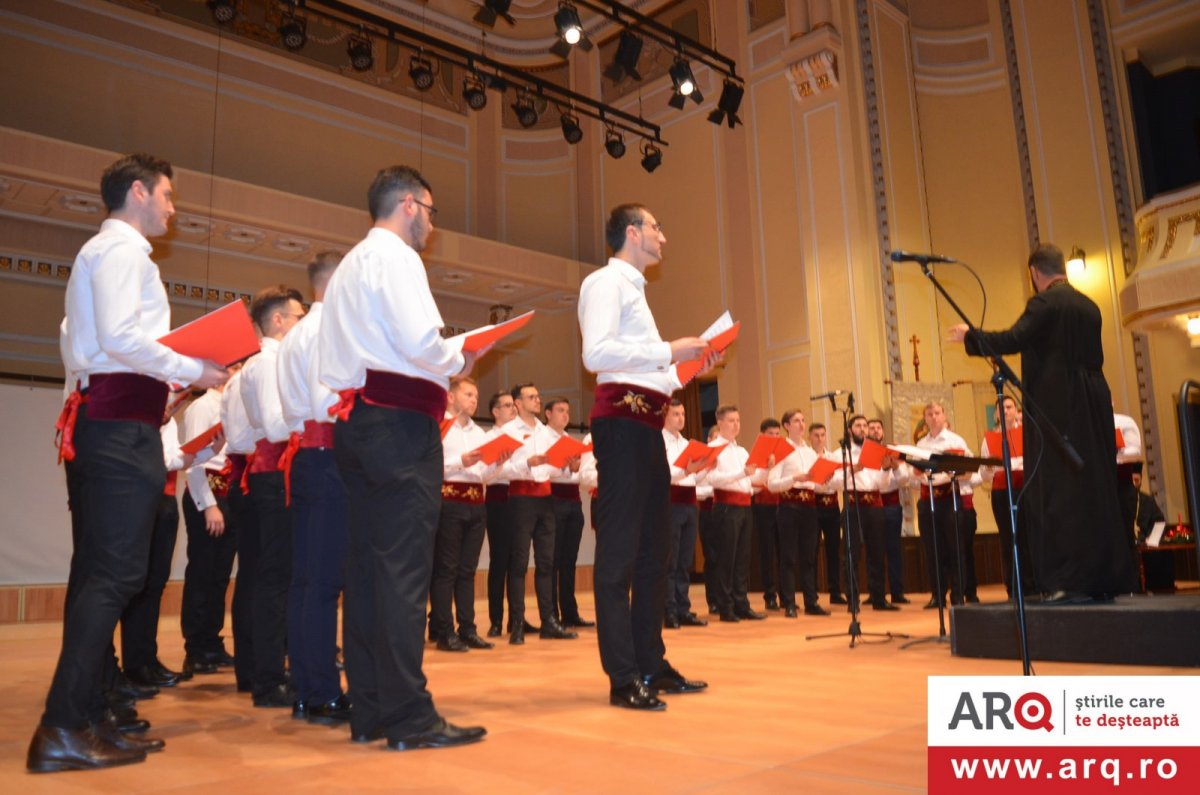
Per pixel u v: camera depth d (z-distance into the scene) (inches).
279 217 359.9
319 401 97.0
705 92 419.2
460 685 121.4
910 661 136.6
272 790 66.4
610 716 94.3
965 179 388.2
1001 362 112.0
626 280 108.0
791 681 117.9
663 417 106.9
